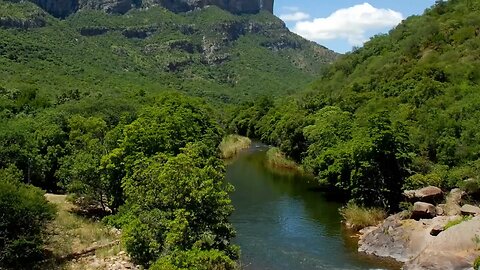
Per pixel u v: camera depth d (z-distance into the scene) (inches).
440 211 1403.8
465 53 2942.9
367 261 1235.2
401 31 4488.2
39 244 1119.6
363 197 1647.4
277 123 3900.1
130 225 1145.4
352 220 1556.3
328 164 1936.5
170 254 1031.0
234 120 5492.1
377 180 1624.0
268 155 3292.3
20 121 2069.4
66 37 6958.7
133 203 1207.6
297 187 2236.7
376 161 1620.3
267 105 5290.4
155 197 1151.0
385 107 2448.3
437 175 1627.7
